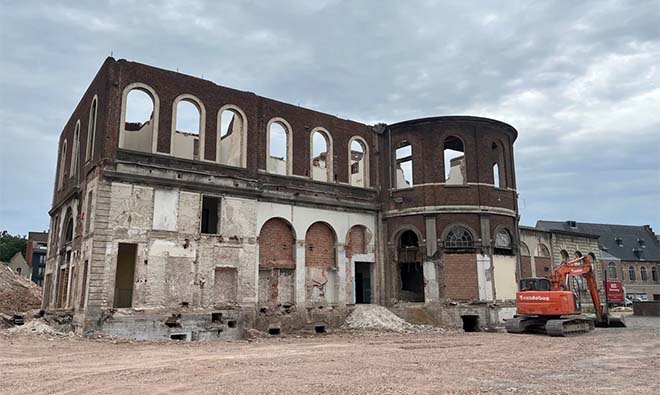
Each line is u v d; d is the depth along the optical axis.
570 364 14.70
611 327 30.16
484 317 28.39
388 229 31.50
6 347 17.23
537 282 27.39
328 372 12.86
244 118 27.16
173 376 12.12
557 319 25.17
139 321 22.08
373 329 27.50
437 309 28.83
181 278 23.56
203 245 24.45
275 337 24.98
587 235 47.56
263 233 27.28
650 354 17.19
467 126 30.72
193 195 24.62
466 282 28.92
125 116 23.47
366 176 32.09
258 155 27.53
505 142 32.06
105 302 21.52
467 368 13.75
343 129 31.44
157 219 23.41
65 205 28.41
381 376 12.27
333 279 29.44
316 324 27.64
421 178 30.59
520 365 14.40
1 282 38.41
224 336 24.17
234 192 25.86
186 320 23.22
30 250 82.88
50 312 26.25
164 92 24.72
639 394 10.35
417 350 18.25
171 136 24.53
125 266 26.48
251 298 25.50
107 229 22.09
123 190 22.80
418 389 10.65
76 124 28.97
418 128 31.27
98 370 12.94
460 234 29.64
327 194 29.73
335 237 29.80
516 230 31.28
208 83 26.23
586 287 45.81
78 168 26.89
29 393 10.16
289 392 10.23
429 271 29.48
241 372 12.77
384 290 30.92
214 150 25.78
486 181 30.31
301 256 28.05
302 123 29.56
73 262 25.08
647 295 81.75
